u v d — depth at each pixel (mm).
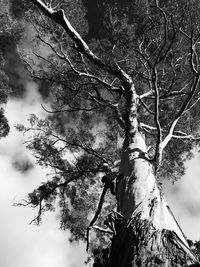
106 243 14133
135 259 4828
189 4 12133
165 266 4758
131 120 9961
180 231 5789
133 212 6086
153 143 14492
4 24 15352
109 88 12570
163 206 6270
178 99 14797
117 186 7570
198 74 8180
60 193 15016
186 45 13711
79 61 14328
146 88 14961
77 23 14930
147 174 7191
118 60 14867
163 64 14109
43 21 14703
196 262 4973
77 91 14703
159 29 13711
